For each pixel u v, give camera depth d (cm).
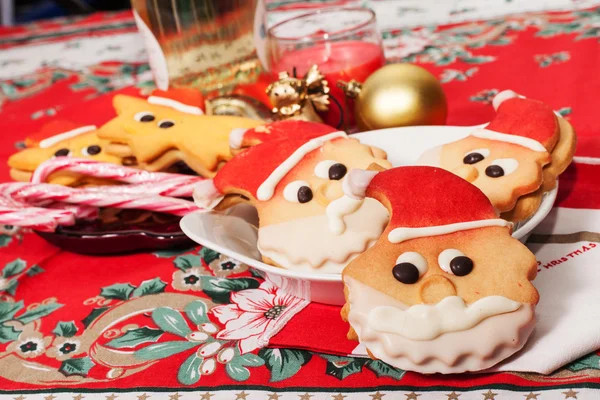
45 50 89
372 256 36
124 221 49
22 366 41
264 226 41
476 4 81
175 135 48
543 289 39
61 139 53
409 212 37
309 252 39
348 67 54
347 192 38
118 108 52
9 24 135
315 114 52
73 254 49
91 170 49
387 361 35
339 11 59
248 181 42
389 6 86
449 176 38
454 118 57
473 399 35
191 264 46
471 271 36
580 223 43
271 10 88
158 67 58
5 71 84
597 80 58
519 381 35
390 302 35
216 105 53
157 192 47
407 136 48
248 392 37
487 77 62
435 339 35
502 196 40
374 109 51
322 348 38
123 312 43
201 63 57
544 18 72
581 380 35
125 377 39
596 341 36
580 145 50
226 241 43
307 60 55
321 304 41
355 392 36
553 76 60
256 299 43
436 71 65
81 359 41
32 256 50
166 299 44
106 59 83
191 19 56
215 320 42
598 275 39
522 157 42
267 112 54
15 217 46
